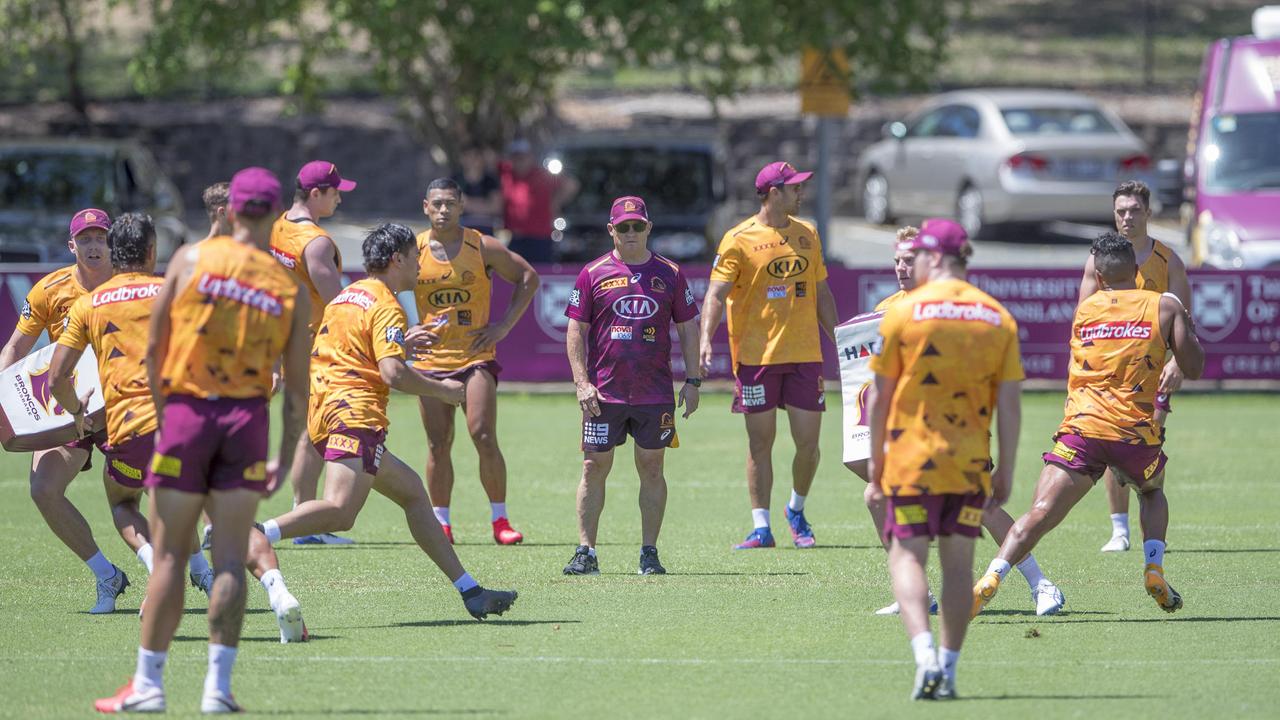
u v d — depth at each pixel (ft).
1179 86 438.81
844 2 276.00
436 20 284.20
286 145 396.57
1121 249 101.40
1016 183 333.01
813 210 410.52
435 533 97.09
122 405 93.71
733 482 165.58
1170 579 114.21
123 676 84.02
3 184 260.21
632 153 281.13
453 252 130.00
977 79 435.94
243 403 73.82
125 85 416.87
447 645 91.97
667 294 115.85
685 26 270.05
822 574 116.16
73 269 106.11
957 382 76.13
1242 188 241.76
